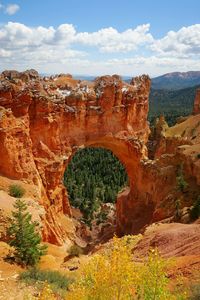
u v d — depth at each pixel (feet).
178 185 155.63
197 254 71.56
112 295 34.99
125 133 204.33
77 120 180.75
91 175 385.50
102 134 194.08
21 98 152.97
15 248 91.04
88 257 112.88
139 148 206.69
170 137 244.22
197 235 85.87
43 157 164.25
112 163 419.13
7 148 140.97
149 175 193.88
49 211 156.66
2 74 159.53
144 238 105.09
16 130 145.59
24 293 60.70
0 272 76.38
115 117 198.49
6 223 105.70
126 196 222.28
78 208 306.76
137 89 213.87
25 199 131.64
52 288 61.77
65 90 180.14
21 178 144.97
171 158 185.68
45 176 163.73
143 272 35.60
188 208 130.93
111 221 259.80
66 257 125.18
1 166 141.38
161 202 160.04
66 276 73.61
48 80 179.22
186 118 305.94
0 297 58.80
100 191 352.69
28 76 164.14
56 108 169.68
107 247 108.27
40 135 164.25
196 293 44.50
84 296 36.27
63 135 176.65
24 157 148.77
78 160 431.02
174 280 55.67
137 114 215.72
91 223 276.00
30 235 92.12
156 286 34.68
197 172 153.99
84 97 183.73
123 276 35.01
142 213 192.34
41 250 101.24
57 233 151.33
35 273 71.77
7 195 127.03
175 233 93.04
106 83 192.95
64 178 365.20
